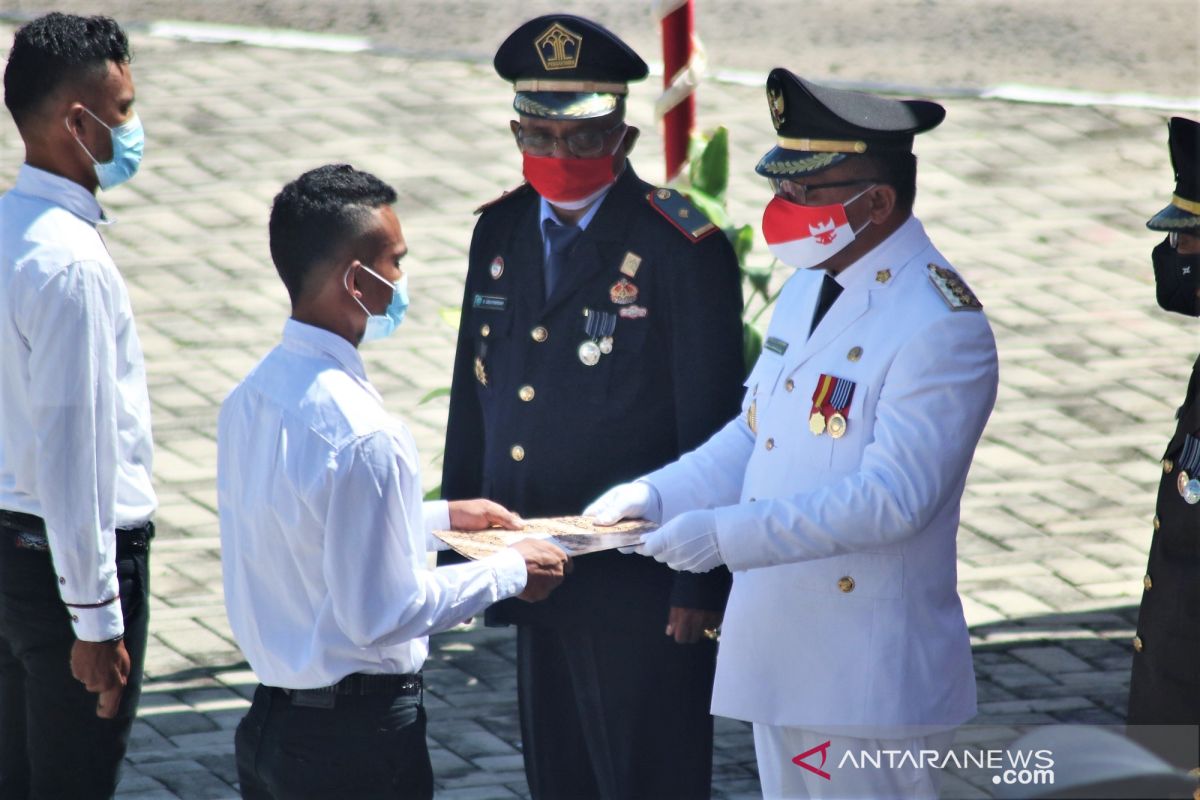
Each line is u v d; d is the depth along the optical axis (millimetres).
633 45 46500
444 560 17172
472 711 20703
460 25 49562
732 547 13516
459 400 17141
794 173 13617
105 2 51000
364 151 40312
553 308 16141
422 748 13234
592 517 15008
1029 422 29203
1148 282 34844
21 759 16141
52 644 15430
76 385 14531
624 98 15898
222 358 31156
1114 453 28078
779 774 14445
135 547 15844
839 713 13727
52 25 15023
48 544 15125
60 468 14523
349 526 12266
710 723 16578
